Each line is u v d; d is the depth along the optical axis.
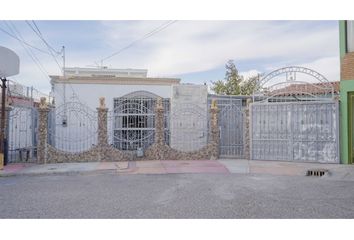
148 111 16.62
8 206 6.67
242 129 15.35
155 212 6.16
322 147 12.52
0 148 11.84
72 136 16.92
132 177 10.23
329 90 14.34
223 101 17.28
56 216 5.95
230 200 7.07
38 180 9.85
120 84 18.39
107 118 14.60
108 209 6.38
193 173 10.91
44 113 13.07
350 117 12.21
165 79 18.70
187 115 15.95
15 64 12.27
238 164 12.60
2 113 12.10
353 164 12.03
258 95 14.42
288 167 11.78
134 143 15.54
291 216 5.88
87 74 23.80
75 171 11.09
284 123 13.27
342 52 12.26
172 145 15.73
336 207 6.48
